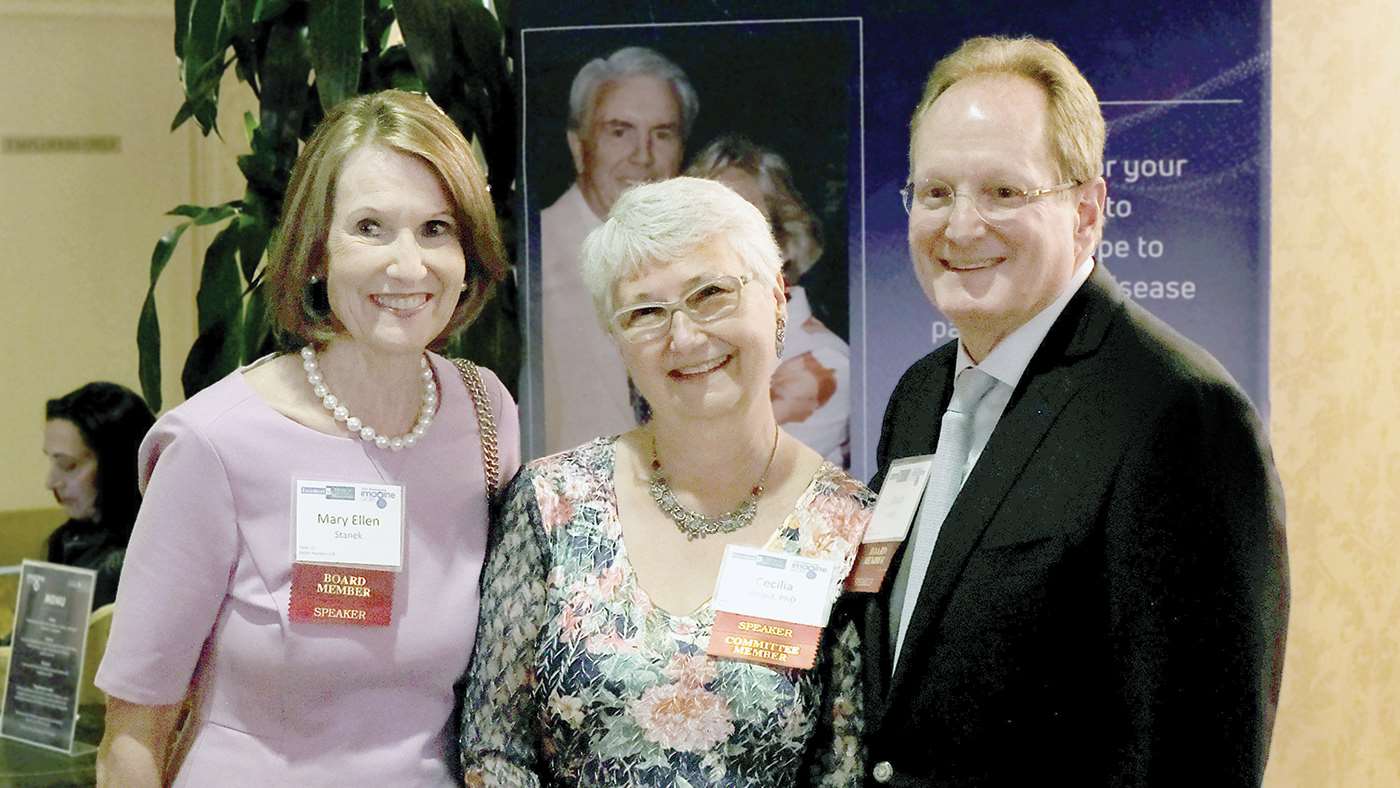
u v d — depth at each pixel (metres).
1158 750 1.51
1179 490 1.53
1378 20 2.87
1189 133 2.52
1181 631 1.51
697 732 1.67
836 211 2.58
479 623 1.83
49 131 3.93
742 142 2.59
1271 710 1.52
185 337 4.13
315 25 2.70
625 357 1.77
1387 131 2.89
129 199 4.03
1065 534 1.59
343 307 1.72
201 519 1.70
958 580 1.64
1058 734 1.60
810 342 2.61
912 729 1.65
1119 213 2.54
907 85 2.55
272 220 2.95
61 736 2.60
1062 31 2.53
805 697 1.70
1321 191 2.90
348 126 1.72
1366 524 2.95
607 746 1.68
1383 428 2.94
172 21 4.01
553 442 2.69
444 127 1.76
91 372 4.06
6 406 3.97
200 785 1.71
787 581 1.73
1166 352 1.62
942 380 1.95
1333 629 2.95
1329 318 2.92
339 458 1.77
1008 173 1.65
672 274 1.70
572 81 2.63
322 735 1.73
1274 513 1.54
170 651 1.69
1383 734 2.98
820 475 1.85
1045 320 1.72
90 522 3.19
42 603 2.67
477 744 1.74
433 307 1.74
